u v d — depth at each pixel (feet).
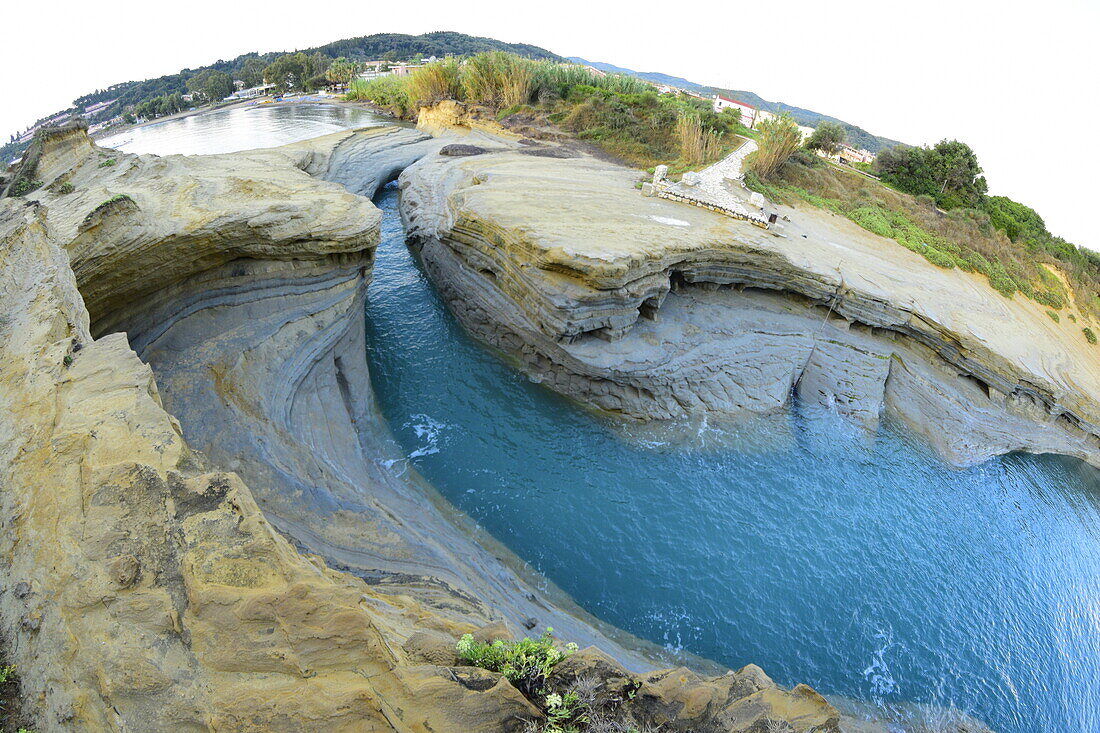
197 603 21.53
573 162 136.36
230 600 21.80
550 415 75.97
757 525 65.87
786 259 86.33
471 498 63.31
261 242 57.72
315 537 46.73
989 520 73.15
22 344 30.86
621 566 58.59
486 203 86.07
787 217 110.32
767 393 81.46
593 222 82.17
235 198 62.23
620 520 63.52
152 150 178.81
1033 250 138.31
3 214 42.09
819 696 30.19
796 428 80.38
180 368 53.47
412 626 31.89
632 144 156.97
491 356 84.89
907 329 91.35
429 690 22.82
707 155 138.92
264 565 23.31
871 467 77.30
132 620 21.11
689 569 59.31
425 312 93.76
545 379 80.69
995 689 53.52
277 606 22.04
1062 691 54.80
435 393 76.69
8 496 24.40
